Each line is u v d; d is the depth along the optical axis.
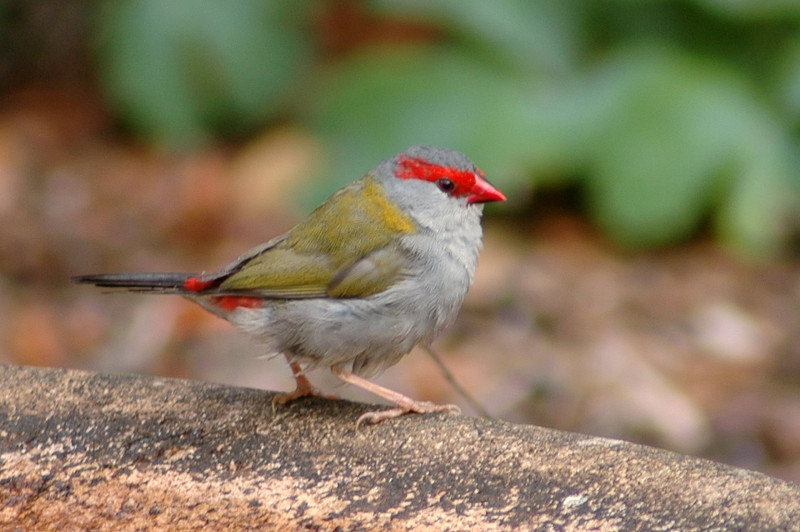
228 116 14.15
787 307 11.61
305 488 4.98
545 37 12.83
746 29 12.69
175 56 13.77
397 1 12.78
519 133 12.20
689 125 11.95
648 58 12.54
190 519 5.02
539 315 11.41
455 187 6.54
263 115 14.11
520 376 10.41
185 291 6.27
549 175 12.14
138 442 5.33
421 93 12.59
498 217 13.09
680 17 12.88
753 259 12.37
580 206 13.09
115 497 5.12
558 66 12.79
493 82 12.66
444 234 6.54
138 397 5.72
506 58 12.80
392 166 6.61
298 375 6.55
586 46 12.95
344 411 5.68
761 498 4.47
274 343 6.46
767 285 12.02
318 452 5.22
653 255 12.59
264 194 13.31
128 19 13.76
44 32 15.80
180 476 5.13
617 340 10.87
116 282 6.27
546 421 9.88
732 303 11.62
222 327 11.22
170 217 13.25
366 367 6.66
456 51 13.01
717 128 11.96
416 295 6.43
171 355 10.90
